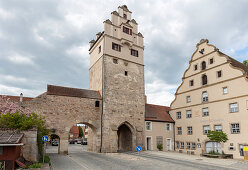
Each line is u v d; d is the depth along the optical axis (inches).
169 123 1357.0
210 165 692.1
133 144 1184.8
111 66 1213.7
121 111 1185.4
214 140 992.2
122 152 1119.6
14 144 499.2
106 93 1152.8
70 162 717.3
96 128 1100.5
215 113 1078.4
